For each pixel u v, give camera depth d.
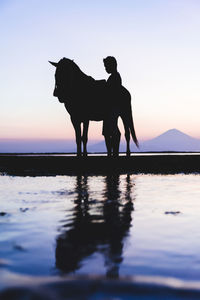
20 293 1.37
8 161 13.85
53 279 1.56
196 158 14.41
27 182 7.54
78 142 10.80
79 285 1.48
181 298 1.36
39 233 2.81
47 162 12.45
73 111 10.61
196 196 5.23
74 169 10.65
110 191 5.82
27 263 1.99
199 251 2.28
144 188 6.34
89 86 10.68
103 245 2.43
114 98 10.70
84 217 3.53
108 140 10.80
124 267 1.93
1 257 2.11
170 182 7.45
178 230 2.93
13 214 3.69
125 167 11.08
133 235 2.75
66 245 2.42
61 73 10.45
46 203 4.52
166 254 2.21
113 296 1.37
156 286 1.47
